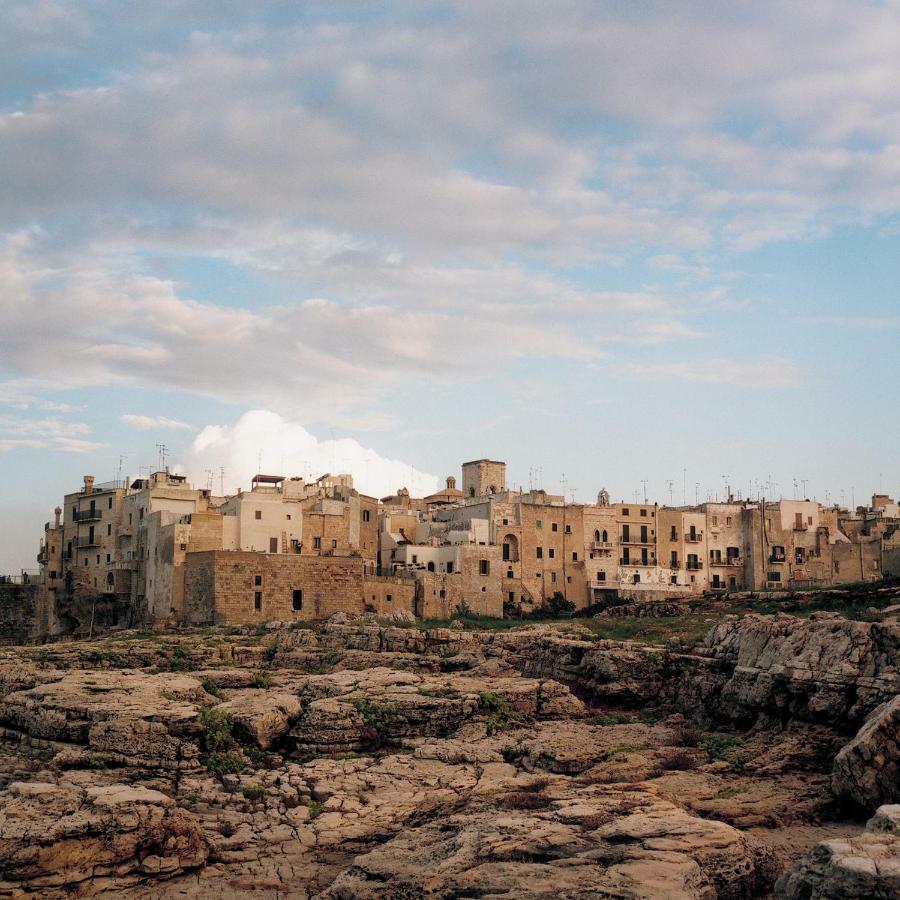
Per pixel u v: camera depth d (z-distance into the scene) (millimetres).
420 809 51406
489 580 134000
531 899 34125
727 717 66875
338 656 91312
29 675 79625
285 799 55375
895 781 46156
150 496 128750
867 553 142750
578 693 78312
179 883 43906
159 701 66438
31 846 41375
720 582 145625
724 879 36656
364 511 141625
